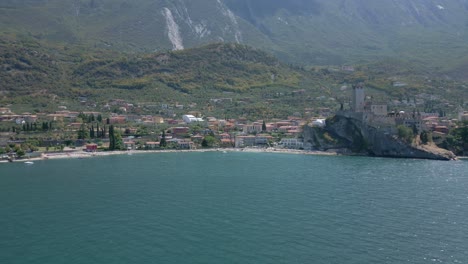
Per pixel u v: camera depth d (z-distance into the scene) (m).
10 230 102.62
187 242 93.62
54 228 103.94
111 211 118.56
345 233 99.19
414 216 112.94
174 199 132.25
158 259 84.88
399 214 114.69
